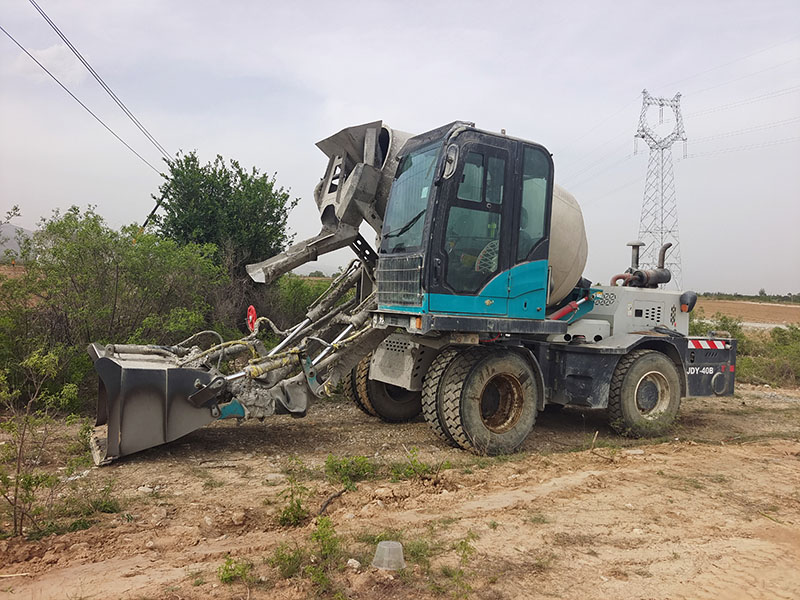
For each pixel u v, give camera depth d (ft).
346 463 18.34
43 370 18.01
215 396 20.01
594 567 11.92
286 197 51.34
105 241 28.94
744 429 28.99
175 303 32.55
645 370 25.93
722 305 205.05
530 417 22.85
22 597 10.23
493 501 15.96
